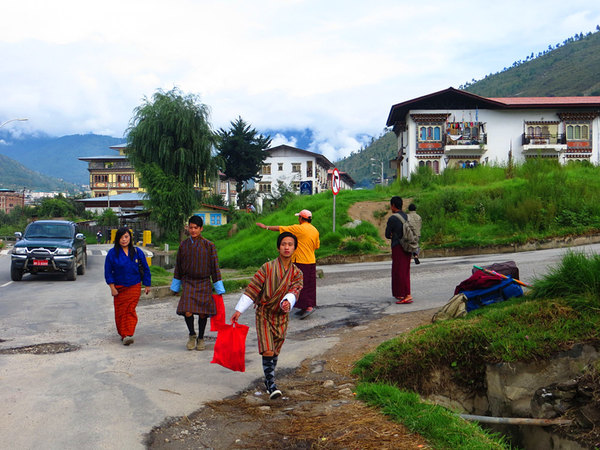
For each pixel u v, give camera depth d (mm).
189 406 4309
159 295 10859
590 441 3980
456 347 5113
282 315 4633
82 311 9375
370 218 20078
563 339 4820
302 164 72562
